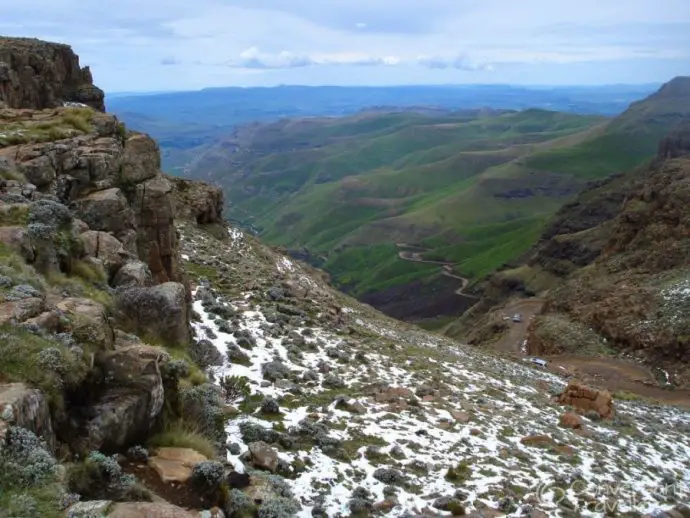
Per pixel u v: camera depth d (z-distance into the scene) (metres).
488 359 44.31
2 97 42.97
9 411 7.82
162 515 7.96
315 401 19.62
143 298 14.89
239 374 20.16
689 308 61.75
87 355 10.32
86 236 16.58
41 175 18.05
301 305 32.38
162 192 22.14
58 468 7.97
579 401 29.89
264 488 11.40
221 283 32.53
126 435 10.02
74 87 57.84
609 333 67.56
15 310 10.25
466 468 16.95
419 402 22.08
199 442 11.20
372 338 32.78
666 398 50.19
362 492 14.17
